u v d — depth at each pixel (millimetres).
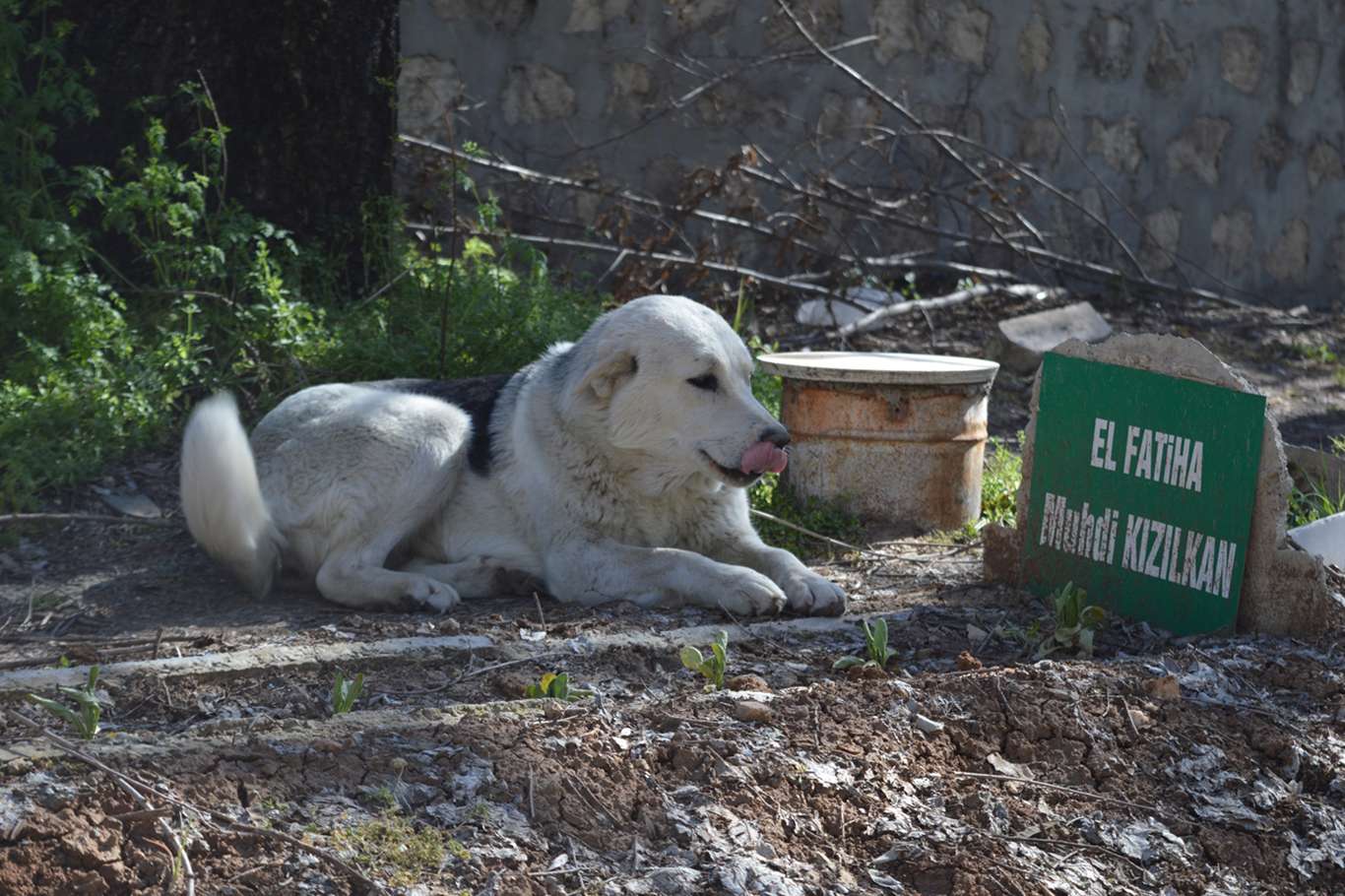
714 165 13938
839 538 7840
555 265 13000
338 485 6473
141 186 8469
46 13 9039
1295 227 16469
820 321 12719
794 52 13648
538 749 4332
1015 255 14984
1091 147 15312
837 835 4211
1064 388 6484
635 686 5273
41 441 7582
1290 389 12625
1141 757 4773
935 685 5016
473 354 9016
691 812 4145
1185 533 6027
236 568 6297
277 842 3771
